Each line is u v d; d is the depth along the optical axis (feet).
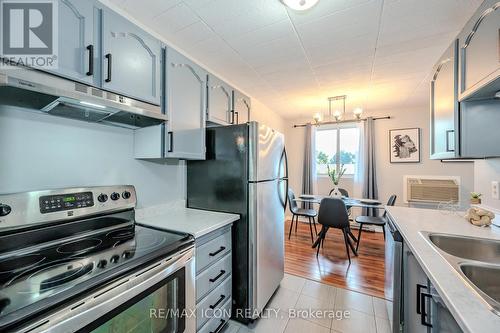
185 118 5.56
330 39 6.22
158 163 6.15
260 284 5.98
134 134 5.58
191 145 5.74
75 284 2.57
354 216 14.21
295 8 4.75
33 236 3.46
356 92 10.73
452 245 4.35
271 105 13.04
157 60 4.83
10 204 3.24
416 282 3.85
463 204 11.91
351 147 14.98
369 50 6.80
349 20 5.39
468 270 3.11
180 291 3.96
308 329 5.61
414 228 4.85
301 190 16.25
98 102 3.67
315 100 12.03
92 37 3.70
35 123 3.92
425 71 8.30
